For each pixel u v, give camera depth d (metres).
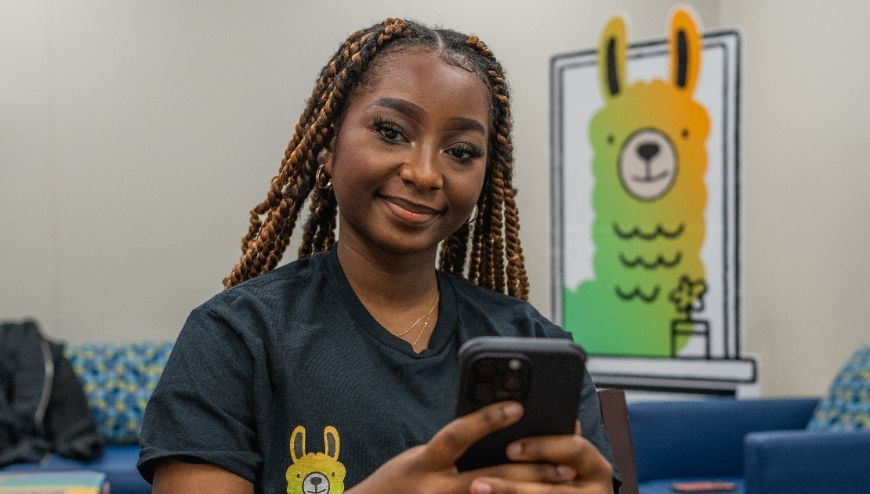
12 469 3.02
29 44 3.95
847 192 3.60
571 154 3.51
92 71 3.97
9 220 3.93
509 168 1.08
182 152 4.04
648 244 3.40
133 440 3.47
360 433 0.86
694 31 3.33
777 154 4.02
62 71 3.96
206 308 0.91
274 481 0.85
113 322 3.99
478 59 0.97
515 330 0.99
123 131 3.99
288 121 4.11
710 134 3.31
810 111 3.82
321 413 0.86
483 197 1.10
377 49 0.93
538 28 4.34
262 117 4.10
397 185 0.90
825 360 3.71
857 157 3.55
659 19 4.45
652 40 3.39
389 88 0.90
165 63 4.02
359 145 0.90
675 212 3.36
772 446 2.48
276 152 4.11
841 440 2.53
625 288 3.43
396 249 0.91
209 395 0.86
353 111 0.93
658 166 3.38
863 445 2.54
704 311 3.32
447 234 0.94
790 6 3.94
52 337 3.95
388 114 0.90
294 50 4.12
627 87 3.43
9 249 3.93
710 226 3.31
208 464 0.83
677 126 3.36
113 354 3.58
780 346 3.99
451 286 1.00
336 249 0.98
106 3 3.98
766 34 4.11
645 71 3.40
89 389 3.48
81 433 3.25
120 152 3.99
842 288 3.62
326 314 0.92
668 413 3.09
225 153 4.07
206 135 4.05
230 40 4.07
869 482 2.54
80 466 3.07
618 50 3.44
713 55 3.31
